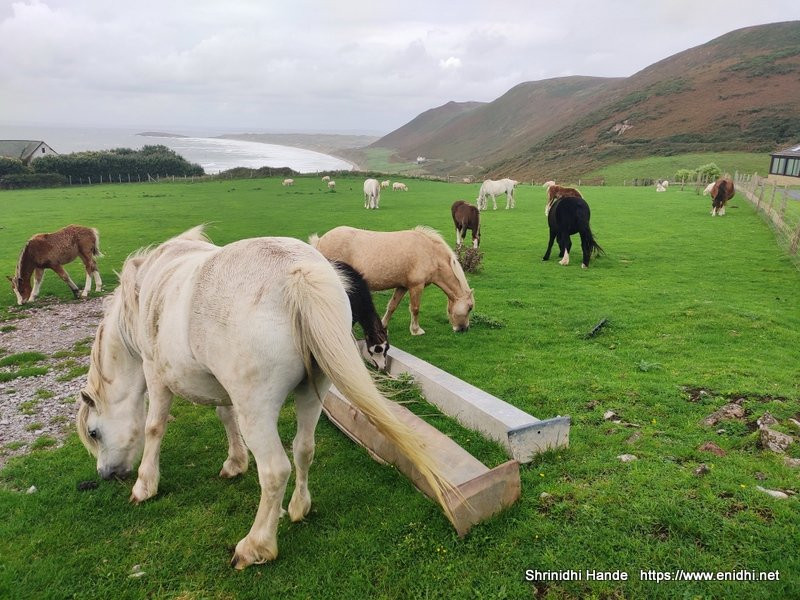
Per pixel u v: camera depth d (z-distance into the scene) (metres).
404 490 3.90
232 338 2.79
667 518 3.23
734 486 3.51
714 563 2.88
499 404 4.79
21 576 3.20
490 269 13.48
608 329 8.05
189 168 65.75
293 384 2.89
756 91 76.75
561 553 3.07
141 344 3.63
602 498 3.50
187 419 5.43
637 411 4.99
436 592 2.91
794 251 13.73
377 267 7.02
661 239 17.42
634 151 69.06
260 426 2.84
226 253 3.04
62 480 4.30
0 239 19.48
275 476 2.92
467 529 3.33
